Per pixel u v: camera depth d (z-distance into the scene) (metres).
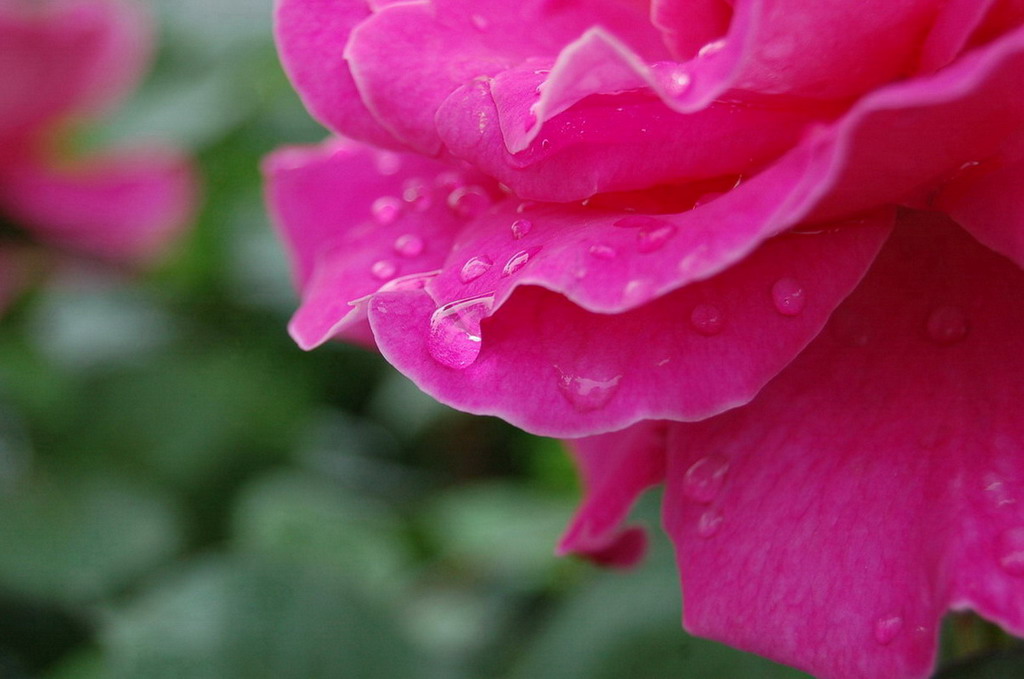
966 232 0.19
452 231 0.20
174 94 0.45
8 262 0.42
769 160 0.18
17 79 0.39
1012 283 0.19
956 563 0.18
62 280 0.44
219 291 0.45
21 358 0.42
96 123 0.45
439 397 0.18
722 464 0.19
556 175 0.18
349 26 0.21
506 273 0.18
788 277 0.18
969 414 0.18
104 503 0.37
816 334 0.18
